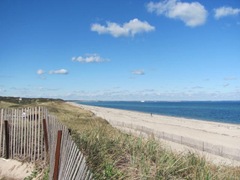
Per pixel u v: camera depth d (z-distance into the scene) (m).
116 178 7.44
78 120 22.41
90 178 4.70
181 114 124.25
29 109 11.31
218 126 64.75
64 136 6.98
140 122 65.38
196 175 7.98
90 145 8.95
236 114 126.50
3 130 11.77
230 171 9.20
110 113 105.19
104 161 8.16
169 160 8.39
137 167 8.10
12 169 10.74
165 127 56.16
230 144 35.41
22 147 11.27
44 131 10.54
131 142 9.71
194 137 41.00
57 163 7.12
